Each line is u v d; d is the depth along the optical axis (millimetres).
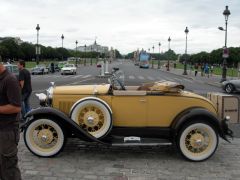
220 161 7352
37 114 7227
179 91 7656
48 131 7309
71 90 7777
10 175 4863
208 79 41875
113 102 7551
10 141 4754
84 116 7398
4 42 97438
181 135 7242
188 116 7223
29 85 11109
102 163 7047
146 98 7547
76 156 7453
